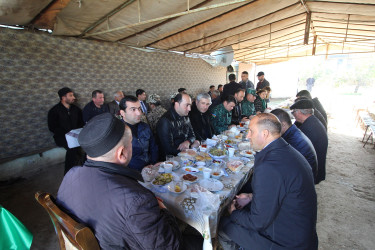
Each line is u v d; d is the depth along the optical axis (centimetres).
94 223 78
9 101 293
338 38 655
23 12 235
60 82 342
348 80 1445
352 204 247
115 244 79
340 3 338
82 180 83
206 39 475
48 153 343
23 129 312
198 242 134
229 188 144
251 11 341
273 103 1099
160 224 82
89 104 357
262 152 126
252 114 470
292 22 471
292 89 1338
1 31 273
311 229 113
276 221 115
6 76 286
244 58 886
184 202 127
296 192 109
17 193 270
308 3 361
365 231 204
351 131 560
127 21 291
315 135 234
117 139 85
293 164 112
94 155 84
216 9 302
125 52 439
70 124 331
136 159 205
